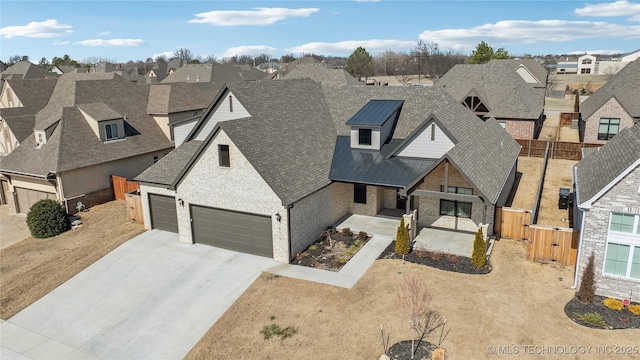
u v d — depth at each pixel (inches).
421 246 860.0
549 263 768.9
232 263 843.4
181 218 943.7
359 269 783.1
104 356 627.8
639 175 606.5
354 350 578.2
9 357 640.4
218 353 604.4
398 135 1035.9
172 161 1037.2
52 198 1198.9
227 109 1024.2
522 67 2539.4
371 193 1020.5
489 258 795.4
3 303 775.7
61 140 1204.5
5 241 1075.3
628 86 1647.4
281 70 4458.7
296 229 844.6
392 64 5969.5
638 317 611.5
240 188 851.4
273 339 616.1
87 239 1014.4
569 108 2719.0
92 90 1457.9
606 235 644.7
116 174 1310.3
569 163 1469.0
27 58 6279.5
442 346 570.9
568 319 615.2
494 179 869.8
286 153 917.8
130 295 765.9
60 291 796.0
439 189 940.0
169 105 1528.1
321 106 1162.6
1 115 1403.8
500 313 631.2
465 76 1930.4
